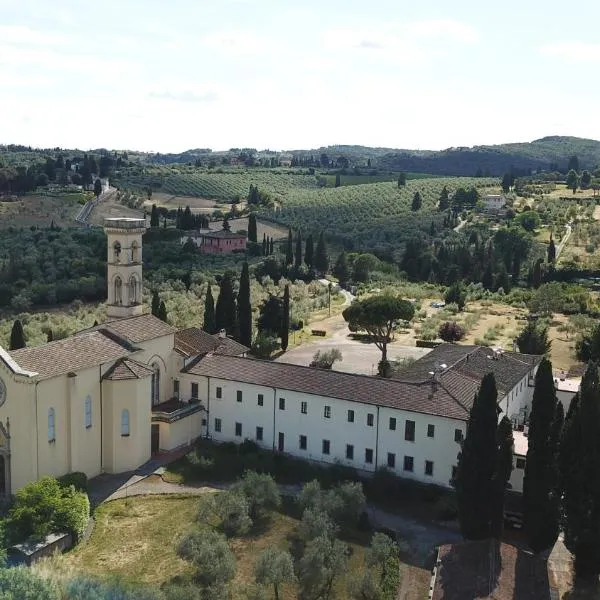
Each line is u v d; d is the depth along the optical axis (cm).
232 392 8381
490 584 5197
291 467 7712
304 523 6206
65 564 5788
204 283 16862
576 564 5816
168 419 8062
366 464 7675
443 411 7231
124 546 6166
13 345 9400
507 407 8288
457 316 15712
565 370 11219
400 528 6612
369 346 13188
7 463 6925
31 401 6731
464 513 6088
